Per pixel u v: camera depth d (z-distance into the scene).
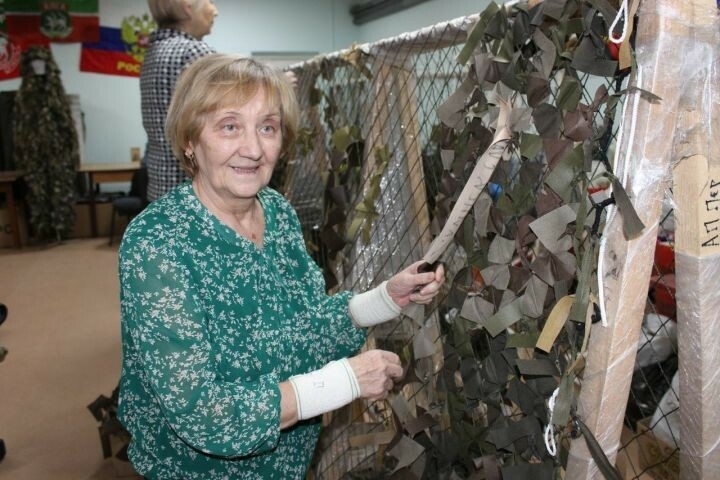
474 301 0.95
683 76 0.68
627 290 0.72
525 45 0.82
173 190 0.94
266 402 0.87
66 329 3.59
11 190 5.62
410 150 1.39
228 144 0.88
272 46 7.40
